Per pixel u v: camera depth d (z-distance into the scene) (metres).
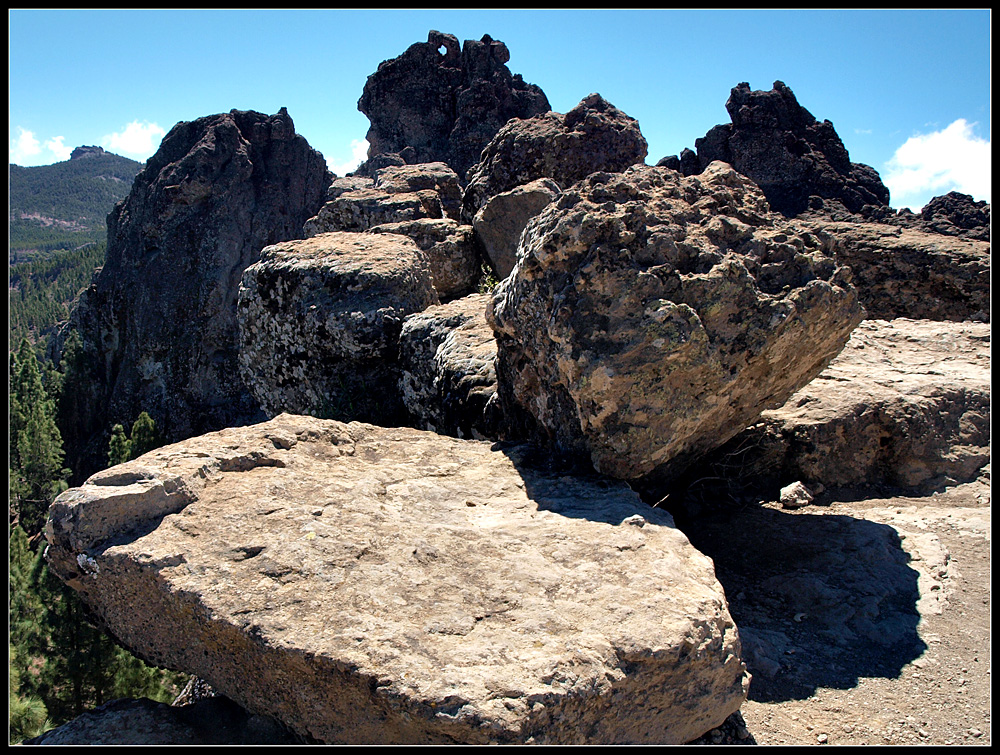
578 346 3.97
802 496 5.75
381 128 40.59
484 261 10.48
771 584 4.47
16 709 5.95
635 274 3.96
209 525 3.18
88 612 3.27
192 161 37.47
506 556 3.18
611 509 3.74
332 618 2.70
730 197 4.57
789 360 4.40
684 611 2.89
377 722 2.52
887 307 13.40
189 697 4.34
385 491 3.81
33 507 26.25
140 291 37.97
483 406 5.19
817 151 28.86
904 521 5.32
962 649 3.80
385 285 6.93
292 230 39.22
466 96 37.91
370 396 6.89
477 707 2.38
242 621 2.70
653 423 4.00
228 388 37.97
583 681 2.54
